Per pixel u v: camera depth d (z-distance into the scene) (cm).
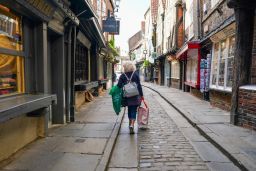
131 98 771
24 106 470
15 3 525
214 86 1218
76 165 495
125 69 797
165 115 1074
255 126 737
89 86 1280
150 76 4947
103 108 1205
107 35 2511
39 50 659
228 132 726
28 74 637
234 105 822
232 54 1013
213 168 506
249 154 546
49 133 724
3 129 502
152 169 505
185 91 2172
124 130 809
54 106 858
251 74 816
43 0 593
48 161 513
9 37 557
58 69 859
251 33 816
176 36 2300
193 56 1711
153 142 679
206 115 992
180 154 588
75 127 807
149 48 4734
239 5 800
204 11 1525
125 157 568
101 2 2002
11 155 538
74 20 883
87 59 1556
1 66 531
